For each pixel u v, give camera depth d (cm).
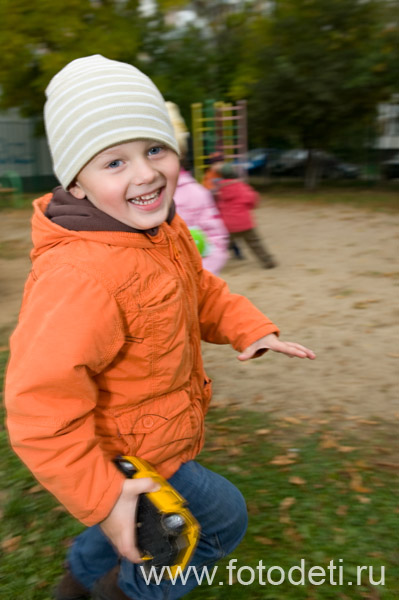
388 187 1972
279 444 330
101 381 159
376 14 1738
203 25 2112
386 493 283
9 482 295
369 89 1759
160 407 165
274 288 675
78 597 198
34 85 1759
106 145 149
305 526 259
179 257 175
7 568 240
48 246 159
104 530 147
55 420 139
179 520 145
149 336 157
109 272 151
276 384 415
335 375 427
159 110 159
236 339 201
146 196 156
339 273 740
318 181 2102
